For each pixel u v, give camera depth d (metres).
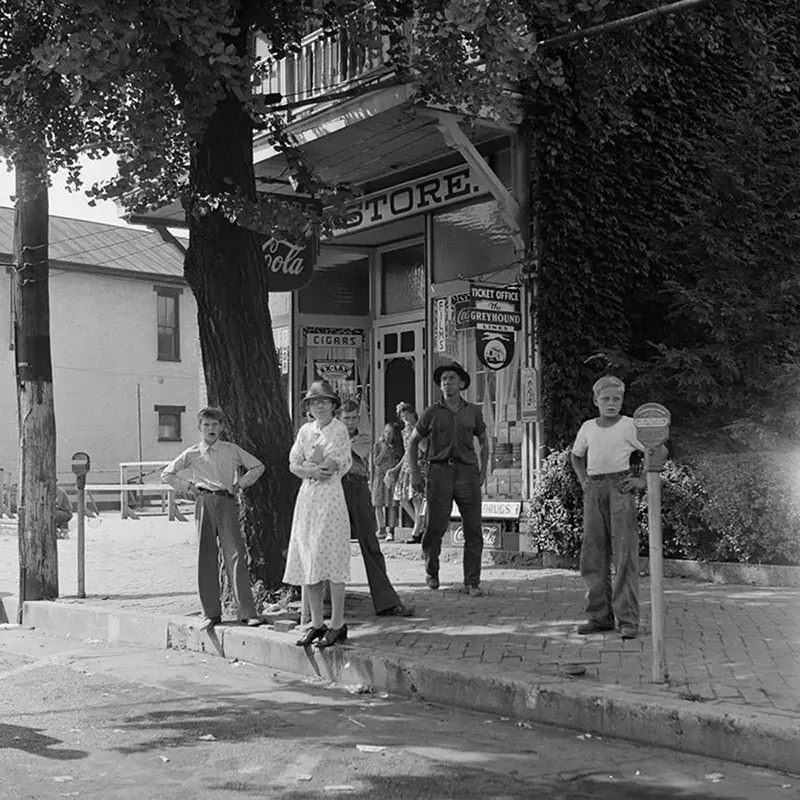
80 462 10.84
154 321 32.78
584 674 6.48
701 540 10.69
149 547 16.09
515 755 5.58
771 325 12.52
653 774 5.23
